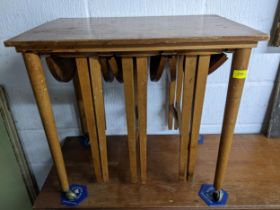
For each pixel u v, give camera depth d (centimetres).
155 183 85
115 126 114
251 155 99
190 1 89
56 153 73
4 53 96
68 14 90
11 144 108
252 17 91
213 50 58
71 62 72
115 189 83
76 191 82
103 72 73
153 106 109
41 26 72
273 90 104
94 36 56
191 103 68
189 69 63
